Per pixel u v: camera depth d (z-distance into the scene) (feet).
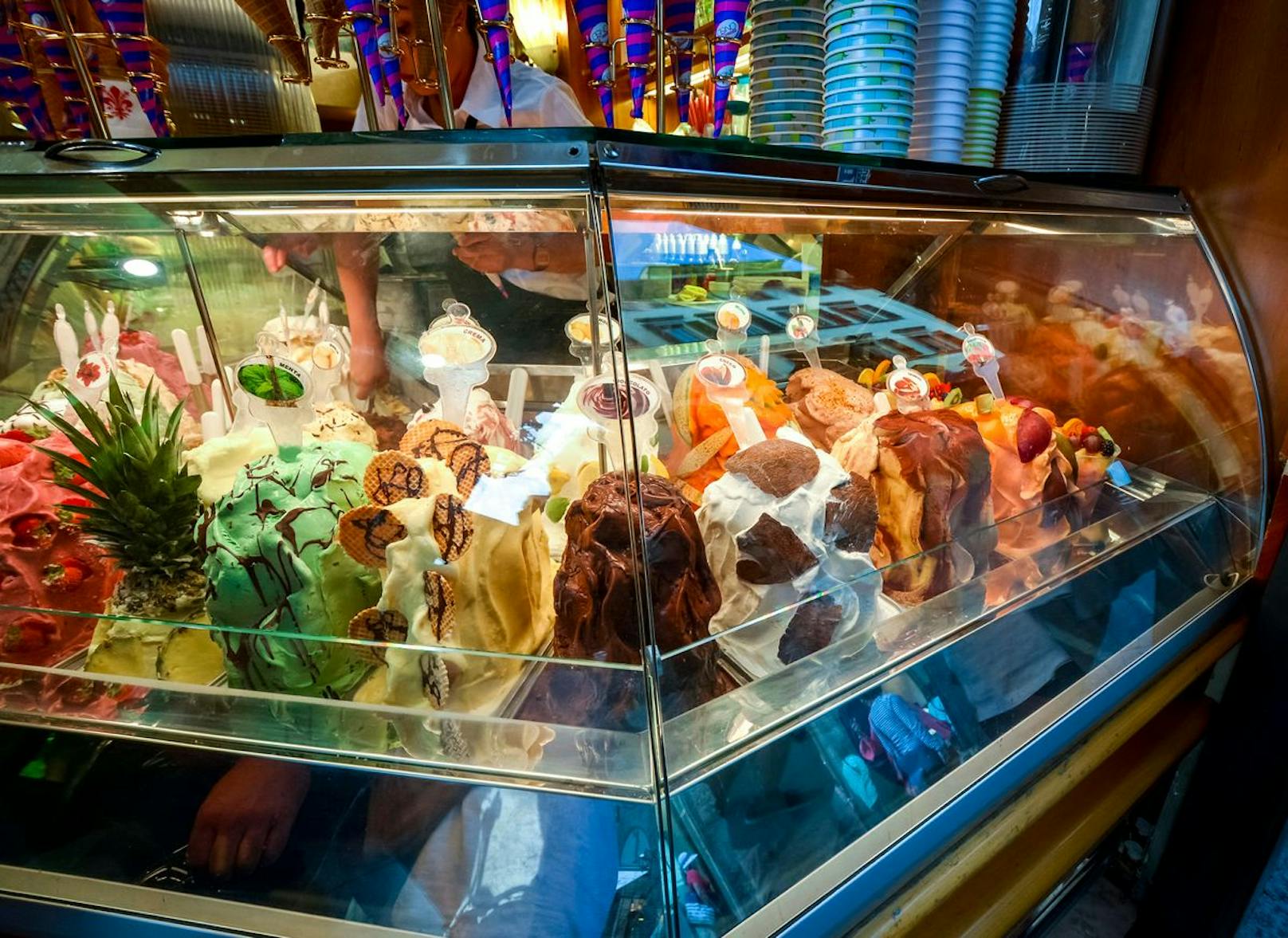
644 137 2.53
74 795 2.53
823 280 4.27
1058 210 4.01
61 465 3.16
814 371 4.15
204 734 2.60
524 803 2.33
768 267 3.87
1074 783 3.33
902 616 3.22
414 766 2.47
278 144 2.61
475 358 3.59
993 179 3.60
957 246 4.67
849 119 4.06
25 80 4.00
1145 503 4.47
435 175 2.55
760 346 4.07
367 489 2.71
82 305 4.01
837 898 2.39
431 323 4.00
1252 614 4.74
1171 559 4.24
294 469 2.84
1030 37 5.27
